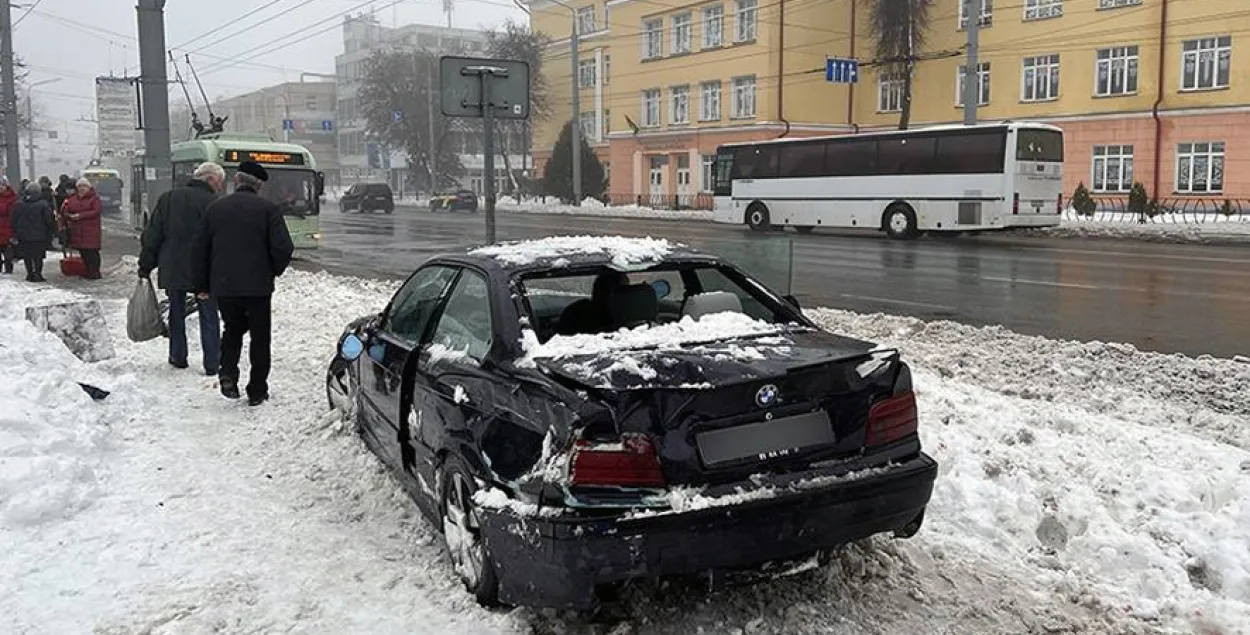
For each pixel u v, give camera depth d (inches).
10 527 187.8
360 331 239.8
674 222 1535.4
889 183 1090.1
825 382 147.4
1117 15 1472.7
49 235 657.6
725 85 1934.1
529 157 3016.7
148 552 180.5
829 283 636.1
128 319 350.6
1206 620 153.8
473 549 161.0
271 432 261.6
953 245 971.9
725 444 140.9
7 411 222.8
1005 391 309.9
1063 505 195.9
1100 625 154.4
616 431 136.5
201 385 320.5
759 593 162.7
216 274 287.3
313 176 908.6
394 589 165.9
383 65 2775.6
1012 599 162.6
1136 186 1262.3
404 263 829.2
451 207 2110.0
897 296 570.9
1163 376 325.4
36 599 160.7
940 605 160.2
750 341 160.9
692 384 139.3
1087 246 958.4
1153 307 509.4
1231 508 187.6
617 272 183.0
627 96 2185.0
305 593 163.9
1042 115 1588.3
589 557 134.4
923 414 261.9
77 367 295.3
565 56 2490.2
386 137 2795.3
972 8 1136.2
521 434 147.1
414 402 188.1
